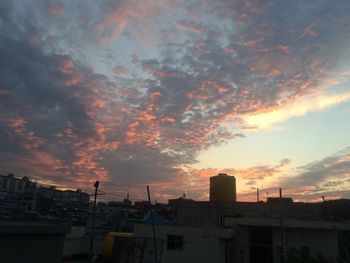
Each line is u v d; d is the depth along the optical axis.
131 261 21.11
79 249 37.09
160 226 25.61
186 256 24.50
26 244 7.28
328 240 24.98
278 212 29.92
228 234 24.20
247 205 30.67
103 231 44.31
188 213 31.28
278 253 25.34
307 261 23.25
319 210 29.44
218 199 34.16
